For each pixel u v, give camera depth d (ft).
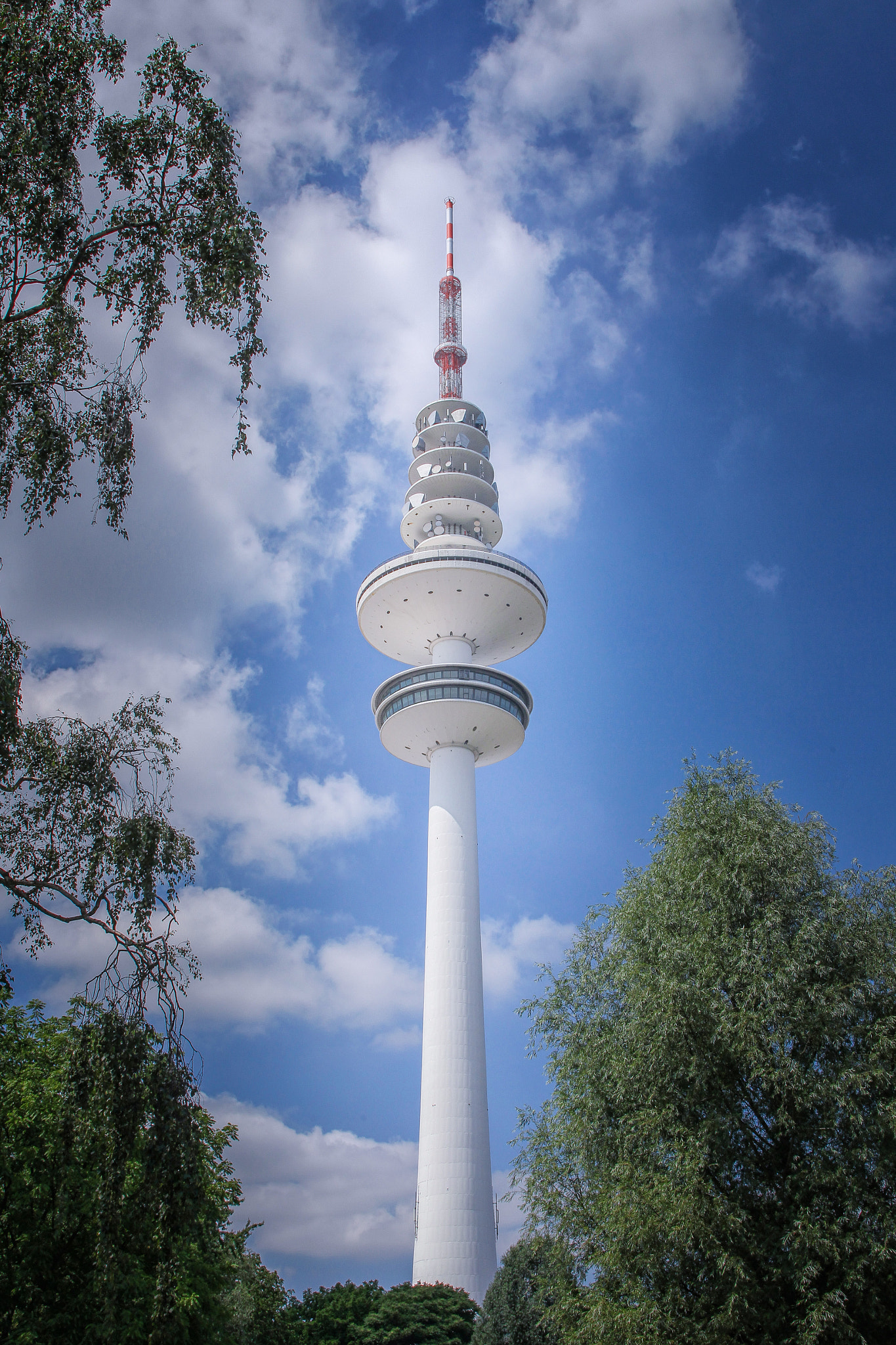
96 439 82.84
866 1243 91.50
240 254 80.84
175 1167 75.15
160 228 81.71
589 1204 110.83
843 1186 94.79
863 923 107.55
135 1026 76.74
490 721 318.24
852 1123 97.50
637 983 113.19
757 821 114.62
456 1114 276.82
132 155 82.02
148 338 84.33
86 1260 91.09
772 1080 98.89
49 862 82.79
